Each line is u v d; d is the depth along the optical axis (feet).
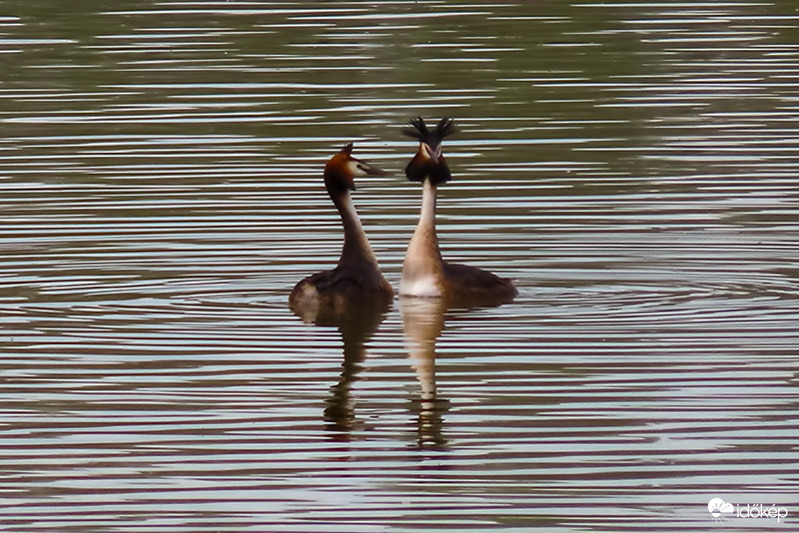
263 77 85.46
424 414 44.01
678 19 99.35
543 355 48.62
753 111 78.54
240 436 43.01
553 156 71.97
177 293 55.31
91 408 44.88
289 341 50.37
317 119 77.77
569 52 90.43
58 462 41.47
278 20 99.50
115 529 37.78
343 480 40.27
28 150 73.20
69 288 55.67
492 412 44.19
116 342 50.14
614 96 81.56
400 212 64.85
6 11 102.89
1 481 40.40
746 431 42.70
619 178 68.59
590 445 41.91
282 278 57.16
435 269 54.80
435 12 101.60
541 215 63.93
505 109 79.30
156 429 43.47
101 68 87.76
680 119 77.36
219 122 77.51
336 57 89.45
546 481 39.99
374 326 51.96
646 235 61.21
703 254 58.90
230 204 65.51
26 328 51.39
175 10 102.78
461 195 66.80
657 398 44.96
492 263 58.49
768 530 37.42
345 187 55.57
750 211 64.03
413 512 38.52
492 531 37.52
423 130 55.93
